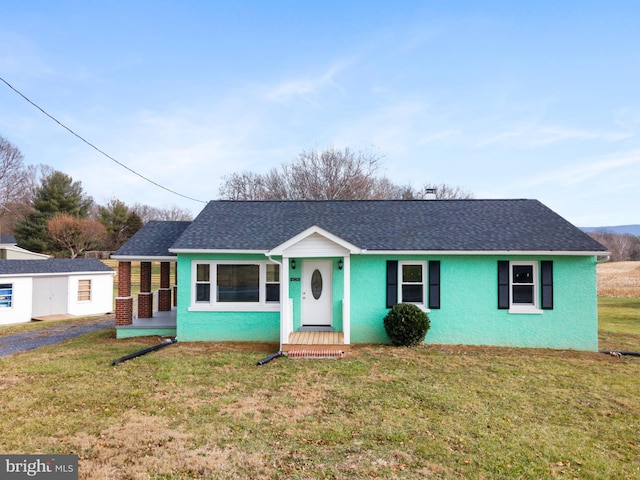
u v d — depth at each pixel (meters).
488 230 12.70
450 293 12.05
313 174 40.12
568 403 7.30
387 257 12.19
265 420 6.43
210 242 12.34
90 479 4.63
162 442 5.63
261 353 10.82
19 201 51.22
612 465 5.11
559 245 11.66
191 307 12.37
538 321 11.84
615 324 18.12
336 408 6.96
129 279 13.88
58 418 6.44
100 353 10.93
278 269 12.56
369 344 11.93
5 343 14.12
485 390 7.93
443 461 5.16
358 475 4.80
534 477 4.80
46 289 23.23
